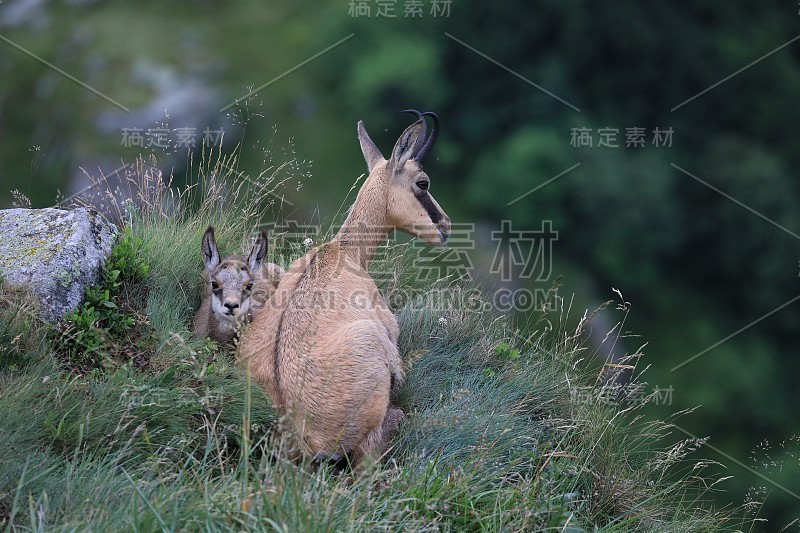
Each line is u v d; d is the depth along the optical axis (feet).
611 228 171.32
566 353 66.28
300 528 40.04
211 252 55.83
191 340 56.29
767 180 185.88
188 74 167.43
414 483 47.47
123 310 56.59
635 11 181.57
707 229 185.26
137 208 70.18
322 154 158.81
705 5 197.88
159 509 40.68
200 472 47.47
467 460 50.62
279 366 50.03
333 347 49.73
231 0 190.90
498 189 166.81
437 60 176.24
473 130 176.55
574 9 176.76
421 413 57.36
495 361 65.36
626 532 52.80
